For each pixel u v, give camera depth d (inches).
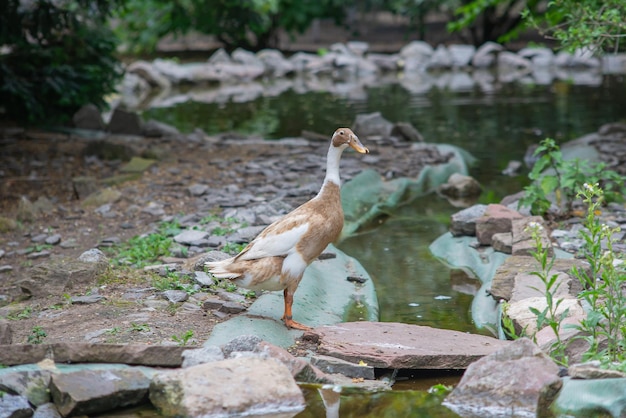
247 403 214.4
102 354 235.6
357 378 239.5
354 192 465.1
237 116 783.7
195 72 1100.5
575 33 405.7
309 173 502.9
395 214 453.4
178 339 254.5
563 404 212.2
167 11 1189.7
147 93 1015.6
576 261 319.0
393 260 372.2
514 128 681.0
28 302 299.9
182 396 213.6
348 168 514.3
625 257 317.7
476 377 221.5
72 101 667.4
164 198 452.4
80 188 467.5
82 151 567.2
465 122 716.0
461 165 546.6
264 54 1162.0
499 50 1170.6
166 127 641.0
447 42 1381.6
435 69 1171.9
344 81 1081.4
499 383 217.9
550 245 334.6
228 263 272.4
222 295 296.4
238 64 1145.4
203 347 241.4
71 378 220.5
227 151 575.2
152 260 343.0
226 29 1213.1
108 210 433.4
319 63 1154.0
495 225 374.9
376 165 534.9
